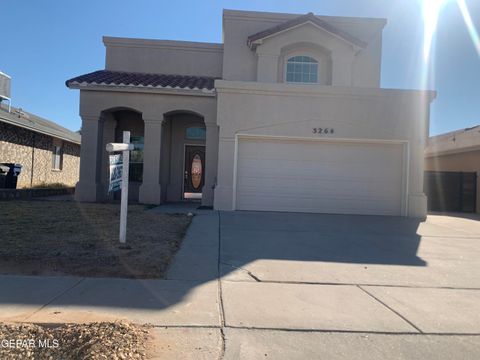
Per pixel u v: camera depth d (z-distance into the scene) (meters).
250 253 8.36
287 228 11.13
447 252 9.05
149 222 11.01
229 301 5.60
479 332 4.81
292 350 4.25
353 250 8.98
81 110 15.84
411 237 10.66
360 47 16.70
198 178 18.22
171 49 18.61
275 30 16.50
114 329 4.42
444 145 21.70
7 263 6.87
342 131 14.11
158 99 16.02
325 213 14.26
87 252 7.66
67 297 5.50
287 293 6.03
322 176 14.34
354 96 14.08
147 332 4.51
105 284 6.11
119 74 17.55
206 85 16.33
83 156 15.77
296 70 17.28
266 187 14.27
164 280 6.43
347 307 5.53
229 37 17.47
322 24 16.44
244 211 13.98
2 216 10.95
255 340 4.44
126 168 8.38
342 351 4.26
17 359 3.88
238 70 17.39
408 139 14.23
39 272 6.53
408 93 14.24
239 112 14.00
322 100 14.09
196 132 18.06
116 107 15.95
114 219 11.14
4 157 18.25
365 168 14.42
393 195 14.48
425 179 19.81
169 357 4.01
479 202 19.09
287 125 14.04
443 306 5.67
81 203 14.75
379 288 6.43
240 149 14.27
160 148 16.09
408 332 4.77
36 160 21.47
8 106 21.38
